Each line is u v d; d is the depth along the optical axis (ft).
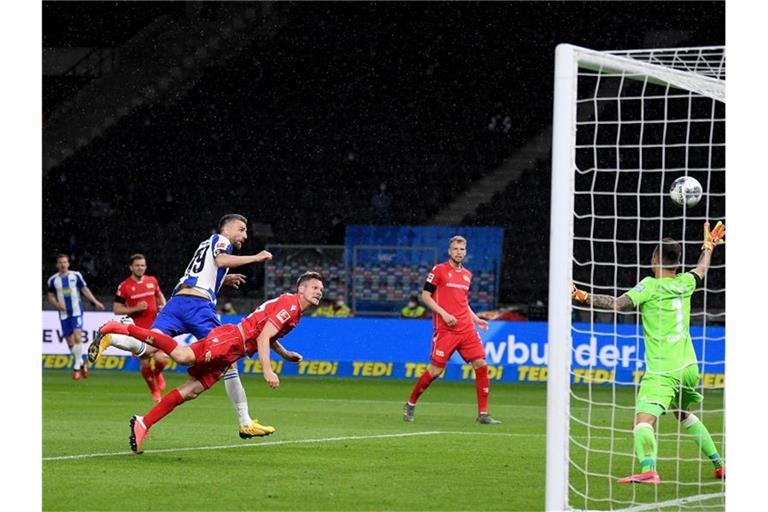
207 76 168.14
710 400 91.71
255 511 33.47
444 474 41.70
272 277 135.95
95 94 166.91
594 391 96.84
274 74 167.63
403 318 118.01
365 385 98.12
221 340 44.75
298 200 160.04
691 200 41.37
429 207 158.20
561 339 32.71
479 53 164.25
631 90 159.53
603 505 35.70
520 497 36.58
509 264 150.51
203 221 159.94
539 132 161.58
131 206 161.68
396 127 163.53
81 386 91.45
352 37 167.43
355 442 52.16
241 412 48.60
